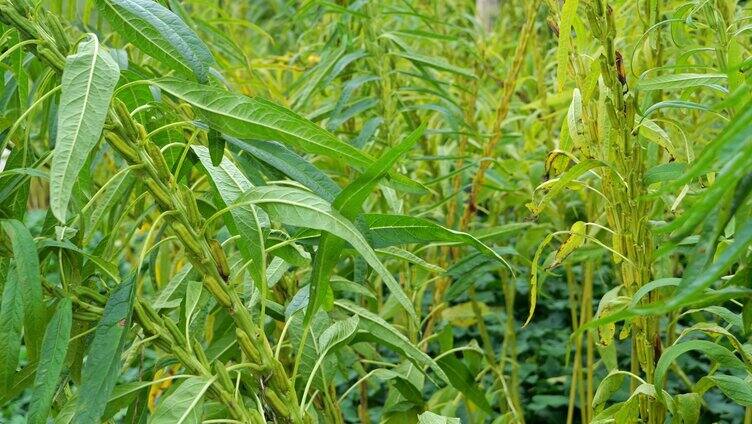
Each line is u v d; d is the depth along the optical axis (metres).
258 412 0.78
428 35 1.33
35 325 0.73
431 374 1.42
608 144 0.90
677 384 1.69
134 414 0.79
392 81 1.30
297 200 0.73
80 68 0.68
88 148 0.65
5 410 2.15
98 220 0.86
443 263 1.39
